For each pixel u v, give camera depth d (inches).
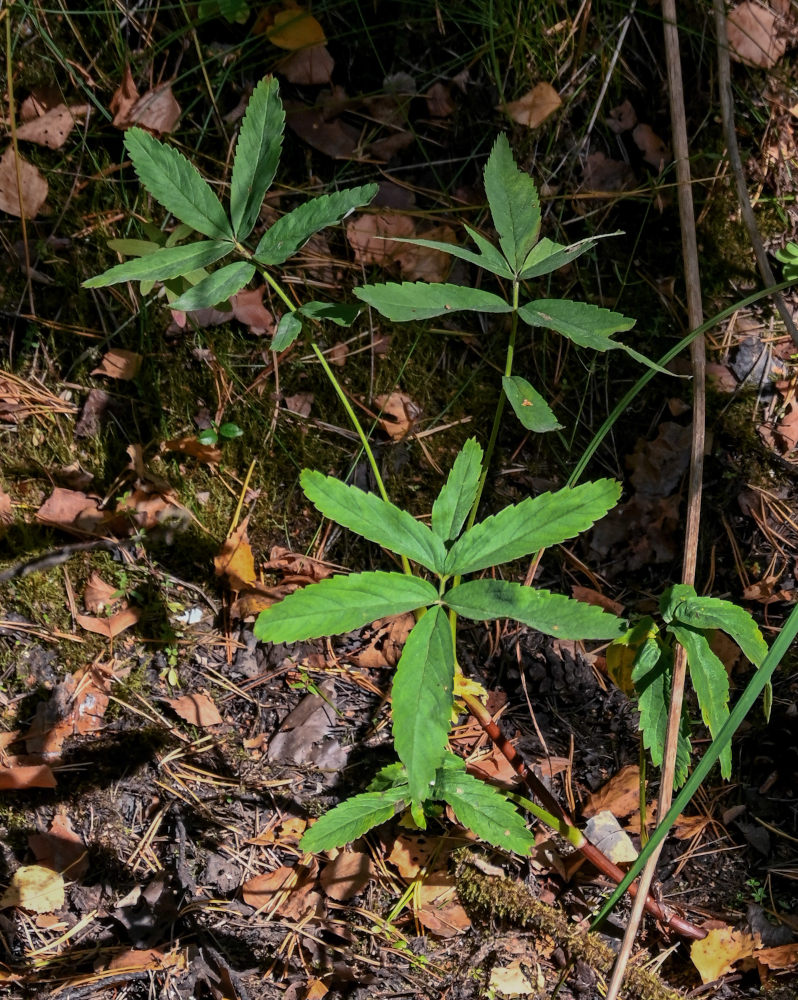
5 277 48.1
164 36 48.4
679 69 47.5
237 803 45.9
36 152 48.1
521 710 47.7
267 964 43.9
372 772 46.6
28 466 48.2
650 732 41.4
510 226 41.4
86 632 47.4
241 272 41.1
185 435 48.9
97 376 48.6
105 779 45.9
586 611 38.8
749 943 44.0
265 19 48.6
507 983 43.8
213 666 47.6
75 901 44.5
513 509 40.0
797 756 46.8
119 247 44.6
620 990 43.7
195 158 48.8
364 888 45.0
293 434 49.1
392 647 48.0
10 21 47.6
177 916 44.3
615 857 45.2
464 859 45.2
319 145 49.1
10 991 43.1
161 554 48.3
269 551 48.9
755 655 40.6
